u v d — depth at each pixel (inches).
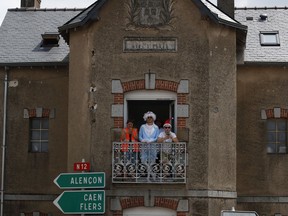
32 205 887.7
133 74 791.1
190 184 767.1
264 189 869.2
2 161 897.5
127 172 762.2
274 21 969.5
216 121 786.8
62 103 903.1
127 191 767.7
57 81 908.0
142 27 796.0
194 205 764.0
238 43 861.8
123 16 799.7
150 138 763.4
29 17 1008.9
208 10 787.4
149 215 767.1
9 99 909.8
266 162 874.1
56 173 890.1
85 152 788.6
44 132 909.2
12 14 1013.8
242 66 886.4
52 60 904.9
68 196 653.9
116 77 792.3
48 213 883.4
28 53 925.2
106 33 799.7
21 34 968.3
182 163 765.3
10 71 914.1
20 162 897.5
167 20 796.0
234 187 794.8
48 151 896.9
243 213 607.8
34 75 911.7
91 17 797.2
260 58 884.6
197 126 778.2
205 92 784.3
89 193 650.8
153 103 826.8
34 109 904.9
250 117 882.8
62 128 898.1
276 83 886.4
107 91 791.1
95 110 789.9
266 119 882.8
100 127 786.2
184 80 786.8
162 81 786.8
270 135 885.2
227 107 800.3
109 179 773.3
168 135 764.0
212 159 777.6
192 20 795.4
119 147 768.9
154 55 792.3
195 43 791.7
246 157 875.4
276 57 887.1
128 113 814.5
